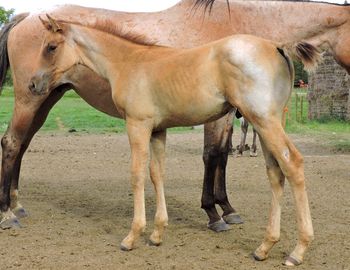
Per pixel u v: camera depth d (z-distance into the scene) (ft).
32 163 35.24
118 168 33.83
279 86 15.28
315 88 65.82
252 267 15.76
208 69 15.61
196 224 20.44
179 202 24.13
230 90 15.39
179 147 44.04
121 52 17.26
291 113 70.95
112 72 17.40
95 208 23.12
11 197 21.47
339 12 19.48
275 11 19.75
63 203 24.06
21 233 19.26
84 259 16.48
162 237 18.15
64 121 63.82
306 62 15.60
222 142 19.29
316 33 19.72
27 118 20.86
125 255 16.87
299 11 19.67
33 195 25.76
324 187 27.66
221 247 17.65
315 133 53.62
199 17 20.01
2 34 22.00
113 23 18.94
